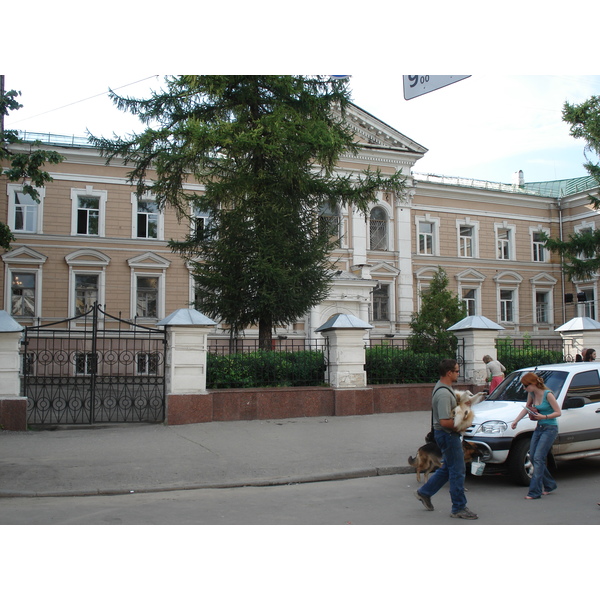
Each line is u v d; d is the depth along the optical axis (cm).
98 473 904
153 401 1417
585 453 914
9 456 1002
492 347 1625
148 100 1622
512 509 721
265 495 813
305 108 1659
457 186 3544
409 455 1050
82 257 2803
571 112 2216
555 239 2503
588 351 1522
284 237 1644
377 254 3278
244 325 1716
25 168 1784
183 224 2964
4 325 1254
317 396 1430
